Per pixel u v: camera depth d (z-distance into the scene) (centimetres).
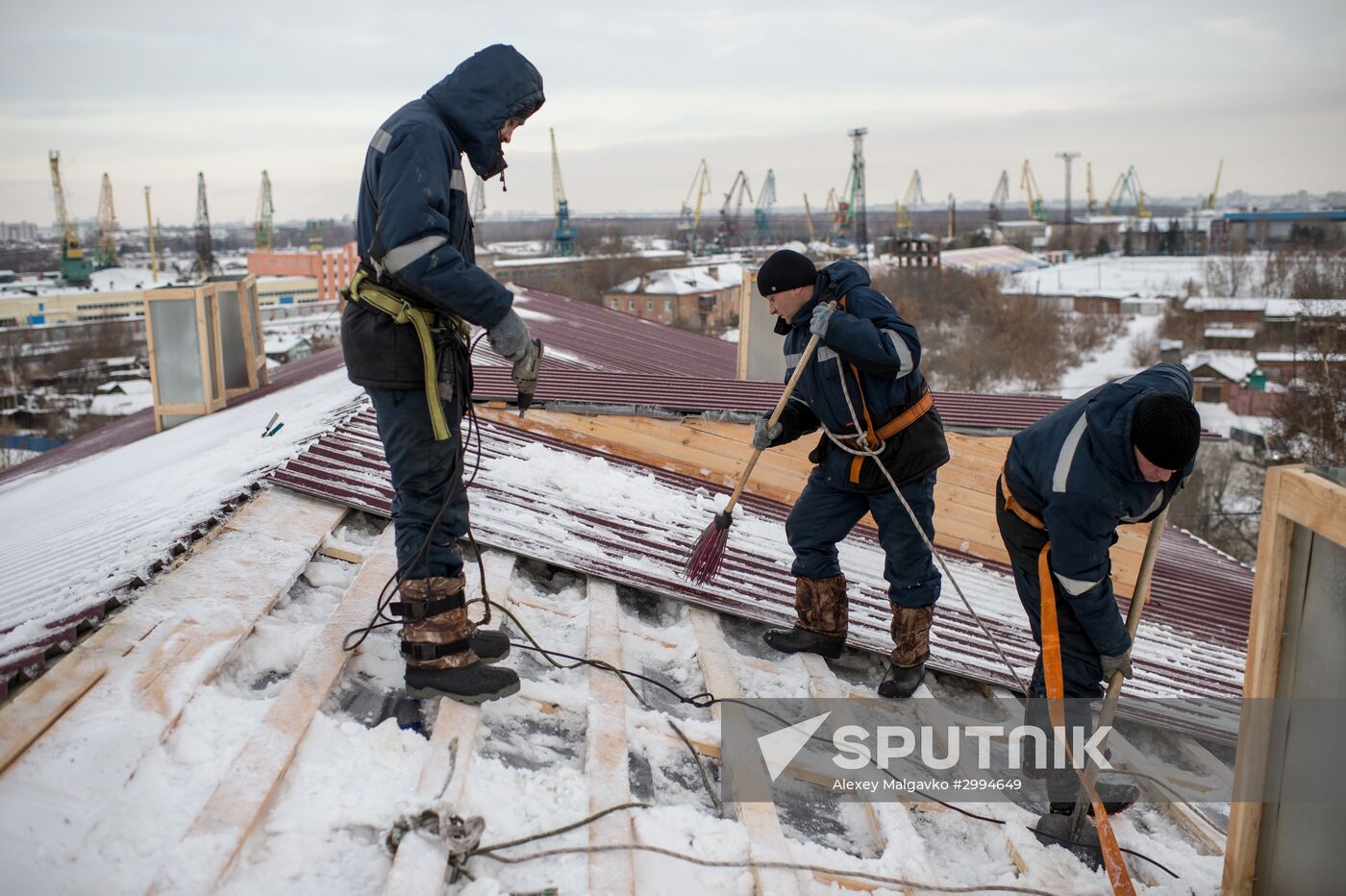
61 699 253
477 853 233
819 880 248
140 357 7888
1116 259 15662
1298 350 4459
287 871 221
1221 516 2967
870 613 437
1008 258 13388
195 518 370
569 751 292
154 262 15850
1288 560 214
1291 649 215
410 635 287
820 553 373
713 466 600
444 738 271
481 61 276
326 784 248
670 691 338
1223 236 16062
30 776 224
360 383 282
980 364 5728
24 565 387
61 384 6844
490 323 267
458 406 291
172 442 771
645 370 1107
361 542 406
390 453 287
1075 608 290
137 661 278
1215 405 5097
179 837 220
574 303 1670
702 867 245
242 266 19362
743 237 18450
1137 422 259
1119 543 631
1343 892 204
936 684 403
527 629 357
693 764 299
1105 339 7088
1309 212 16188
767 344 908
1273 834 224
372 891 220
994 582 569
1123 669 293
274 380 1075
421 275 256
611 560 418
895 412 339
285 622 332
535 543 411
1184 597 662
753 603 411
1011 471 303
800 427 369
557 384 651
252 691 292
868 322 324
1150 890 263
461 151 280
